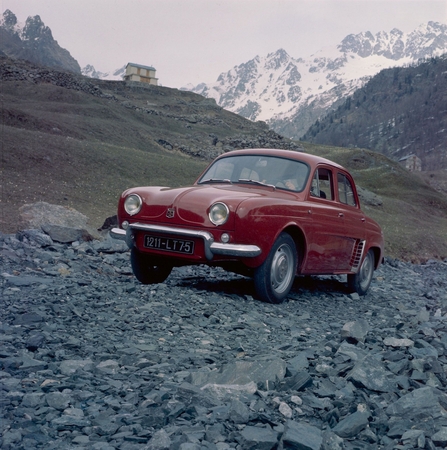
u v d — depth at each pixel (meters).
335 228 7.00
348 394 3.06
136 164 40.09
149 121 104.00
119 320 4.64
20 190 22.08
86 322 4.47
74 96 98.50
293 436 2.32
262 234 5.69
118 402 2.76
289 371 3.32
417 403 2.81
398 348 4.28
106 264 7.83
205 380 3.15
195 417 2.59
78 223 13.51
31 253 7.77
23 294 5.23
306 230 6.36
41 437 2.30
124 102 117.19
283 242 6.04
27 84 104.44
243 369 3.22
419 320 5.70
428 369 3.60
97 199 25.67
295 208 6.18
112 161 37.97
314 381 3.20
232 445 2.30
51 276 6.44
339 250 7.27
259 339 4.50
